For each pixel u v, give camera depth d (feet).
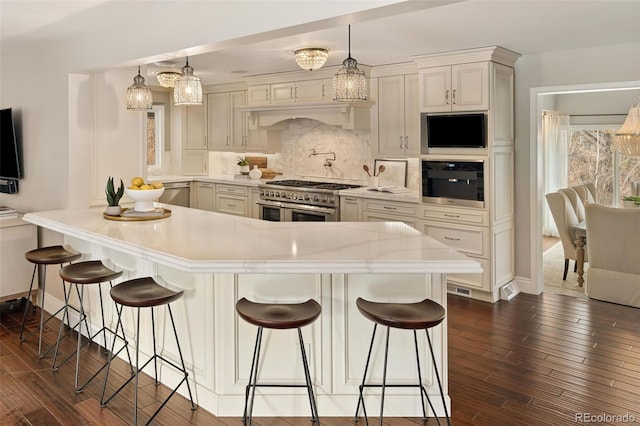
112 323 12.34
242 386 9.51
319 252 8.75
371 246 9.25
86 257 13.02
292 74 20.25
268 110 22.04
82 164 14.17
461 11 11.22
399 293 9.29
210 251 8.86
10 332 13.74
